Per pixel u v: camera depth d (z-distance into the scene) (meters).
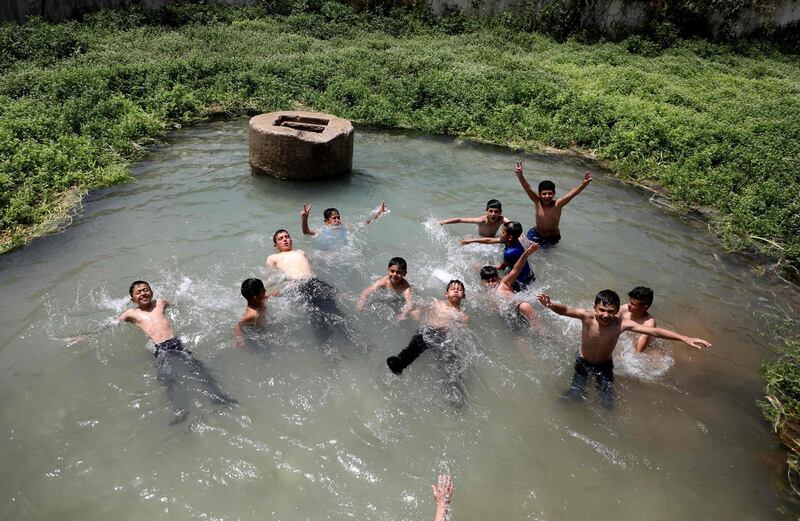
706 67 19.64
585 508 4.41
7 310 6.27
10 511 4.14
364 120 13.76
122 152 10.94
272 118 10.52
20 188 8.81
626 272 7.88
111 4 20.55
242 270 7.18
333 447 4.78
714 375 5.96
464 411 5.23
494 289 6.79
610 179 11.32
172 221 8.41
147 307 5.97
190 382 5.33
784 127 12.98
